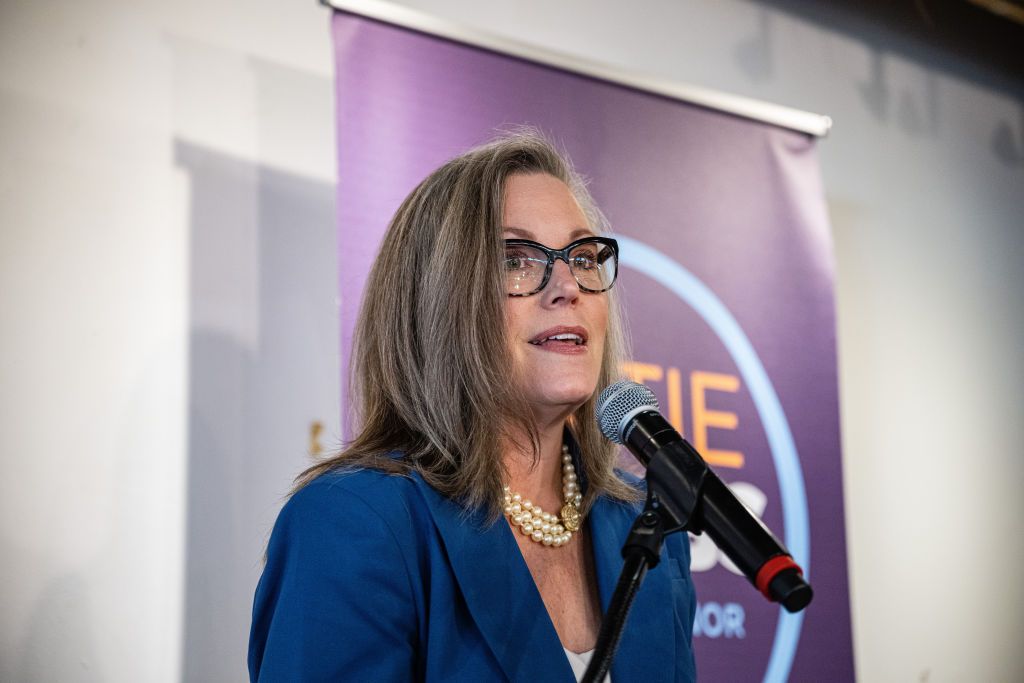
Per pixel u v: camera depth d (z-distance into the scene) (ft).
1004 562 16.19
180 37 11.51
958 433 16.39
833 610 12.44
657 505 4.85
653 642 6.23
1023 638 15.97
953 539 15.88
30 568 9.74
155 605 10.17
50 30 10.88
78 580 9.90
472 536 5.84
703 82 15.31
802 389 12.87
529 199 6.76
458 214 6.64
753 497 12.29
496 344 6.33
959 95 17.98
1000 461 16.61
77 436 10.17
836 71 16.72
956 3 18.35
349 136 10.52
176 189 11.13
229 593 10.53
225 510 10.68
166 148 11.16
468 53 11.46
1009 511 16.46
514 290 6.48
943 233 17.13
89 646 9.82
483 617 5.59
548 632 5.74
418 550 5.79
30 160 10.52
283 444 11.12
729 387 12.42
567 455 6.91
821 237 13.42
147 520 10.30
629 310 11.96
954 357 16.67
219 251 11.21
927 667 15.15
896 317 16.33
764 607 12.01
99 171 10.79
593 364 6.46
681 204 12.59
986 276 17.35
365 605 5.44
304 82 12.16
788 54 16.29
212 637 10.36
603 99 12.34
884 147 16.93
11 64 10.64
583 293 6.53
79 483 10.09
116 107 11.02
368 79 10.77
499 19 13.71
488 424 6.22
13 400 10.00
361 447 6.52
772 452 12.53
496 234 6.54
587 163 12.05
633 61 14.74
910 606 15.26
